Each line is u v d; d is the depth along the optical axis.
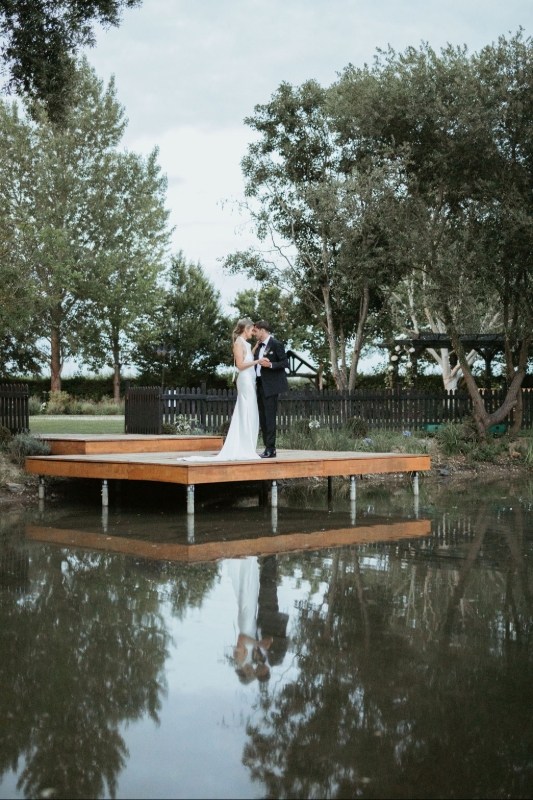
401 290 28.30
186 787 2.38
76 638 3.89
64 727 2.82
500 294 15.75
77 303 40.62
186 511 9.03
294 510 9.09
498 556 6.14
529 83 14.16
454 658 3.58
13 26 11.03
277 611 4.44
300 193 19.31
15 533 7.32
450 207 15.84
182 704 3.03
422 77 14.95
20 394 13.10
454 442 15.45
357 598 4.75
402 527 7.73
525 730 2.80
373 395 17.39
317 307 22.42
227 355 42.66
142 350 42.12
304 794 2.34
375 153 16.73
